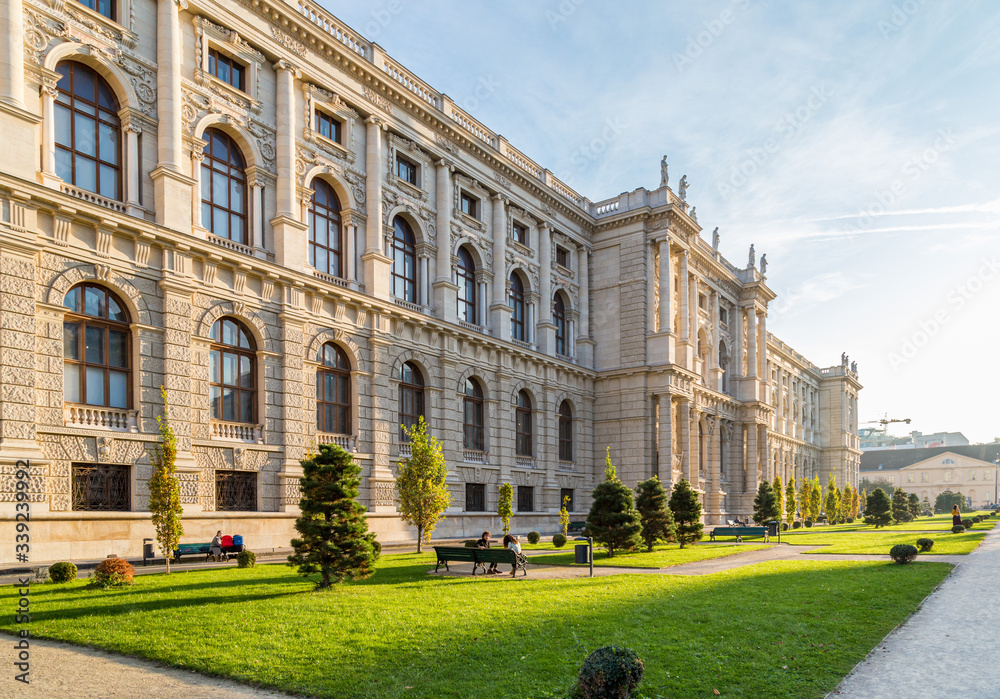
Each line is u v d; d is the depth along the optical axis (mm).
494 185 50094
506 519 40219
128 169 28609
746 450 79312
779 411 104438
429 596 18375
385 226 41125
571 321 58500
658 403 57906
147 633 13508
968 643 13617
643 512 37250
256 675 11008
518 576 24031
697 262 70812
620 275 59688
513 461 48594
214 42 32656
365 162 40219
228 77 33781
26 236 24297
